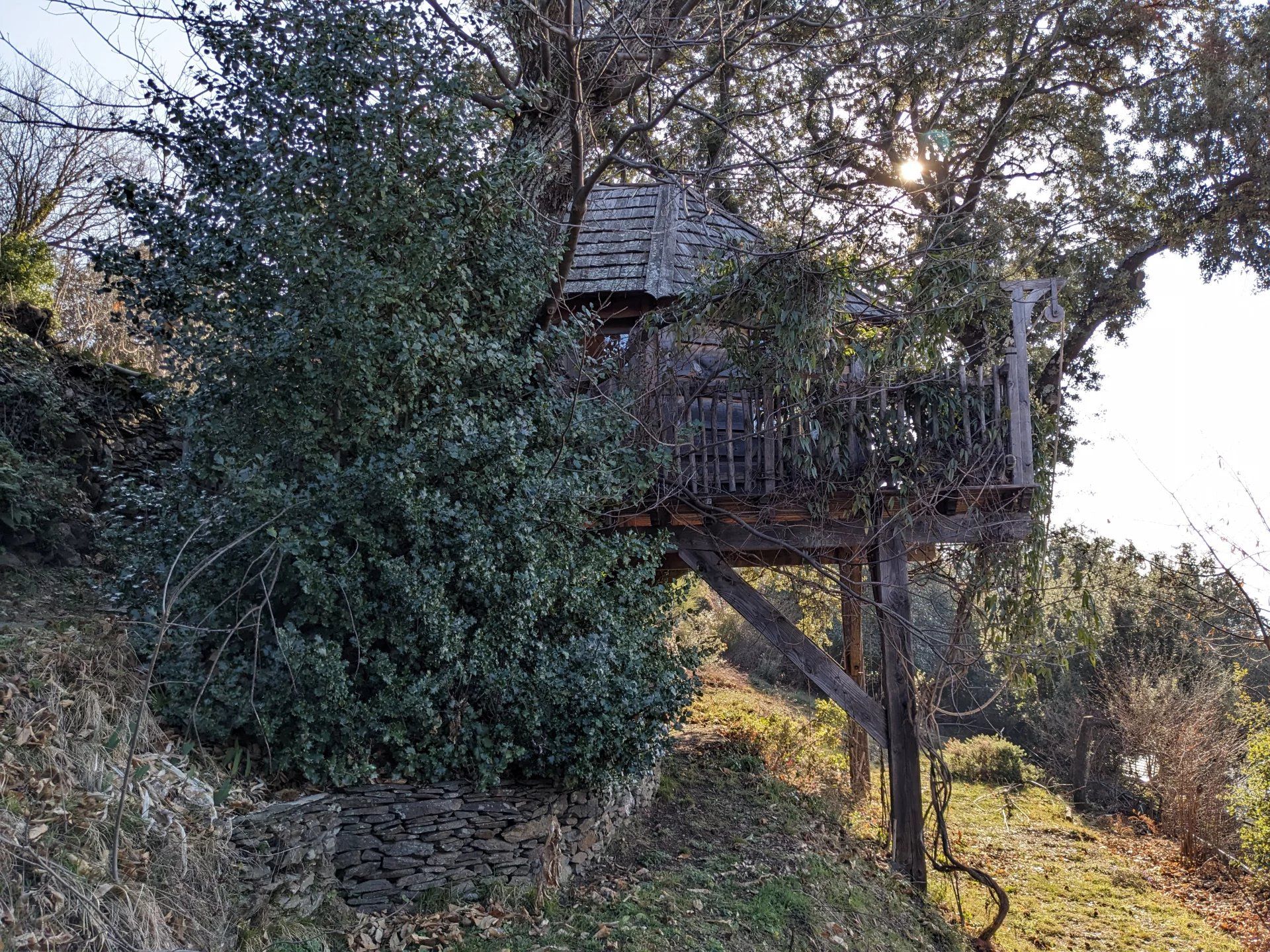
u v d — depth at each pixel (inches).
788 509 349.4
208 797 201.8
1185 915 488.4
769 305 331.3
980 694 848.9
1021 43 610.5
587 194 346.3
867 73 574.9
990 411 352.8
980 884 446.3
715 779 392.8
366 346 252.4
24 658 197.9
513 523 266.8
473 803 248.7
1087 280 668.7
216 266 262.4
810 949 262.5
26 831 154.5
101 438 346.9
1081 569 382.9
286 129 270.5
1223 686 653.9
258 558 217.9
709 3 383.9
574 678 263.4
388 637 247.9
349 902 225.8
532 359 310.3
